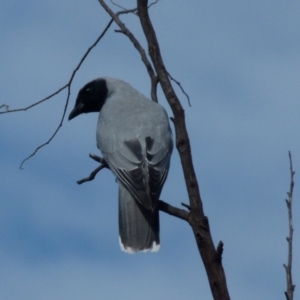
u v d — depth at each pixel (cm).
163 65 762
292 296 557
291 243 592
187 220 686
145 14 799
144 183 955
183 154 682
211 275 607
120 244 926
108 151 1045
